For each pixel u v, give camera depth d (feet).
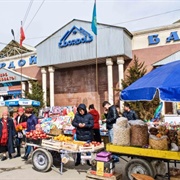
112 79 57.98
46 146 21.43
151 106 44.50
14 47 87.86
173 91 13.82
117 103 58.13
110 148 18.25
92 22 54.49
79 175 20.22
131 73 51.21
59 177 19.72
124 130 17.80
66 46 62.59
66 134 28.48
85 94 65.46
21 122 29.86
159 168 18.19
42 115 45.44
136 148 17.11
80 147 19.69
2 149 26.76
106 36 56.95
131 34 58.65
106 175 17.65
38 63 66.74
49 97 67.82
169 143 16.57
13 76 75.56
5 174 20.90
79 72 67.00
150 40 56.95
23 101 47.32
